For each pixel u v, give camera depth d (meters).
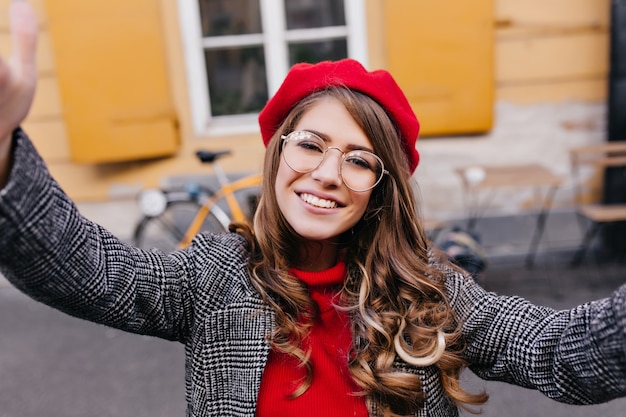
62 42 4.16
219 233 1.23
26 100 0.79
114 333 3.68
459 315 1.15
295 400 1.08
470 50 4.23
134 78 4.25
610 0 4.19
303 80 1.17
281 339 1.08
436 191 4.56
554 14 4.29
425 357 1.09
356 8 4.36
